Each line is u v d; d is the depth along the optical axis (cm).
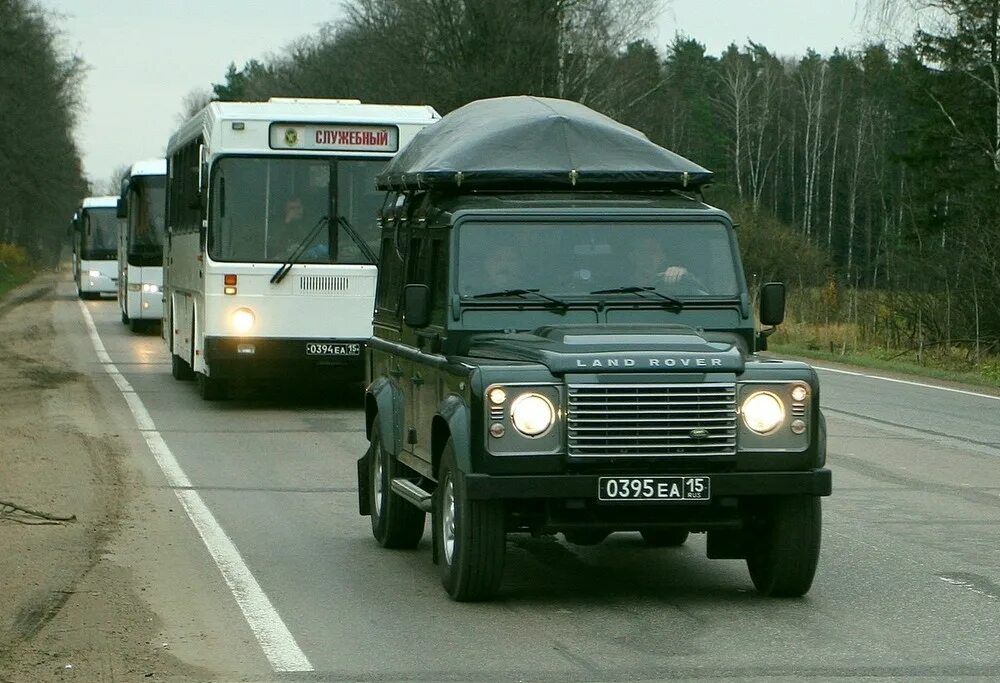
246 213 6200
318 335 6241
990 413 6450
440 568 2814
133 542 3325
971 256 9925
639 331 2788
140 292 12050
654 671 2241
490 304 2880
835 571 3048
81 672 2202
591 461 2556
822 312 11788
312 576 2994
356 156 6247
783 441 2622
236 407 6538
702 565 3141
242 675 2209
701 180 3056
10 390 7131
